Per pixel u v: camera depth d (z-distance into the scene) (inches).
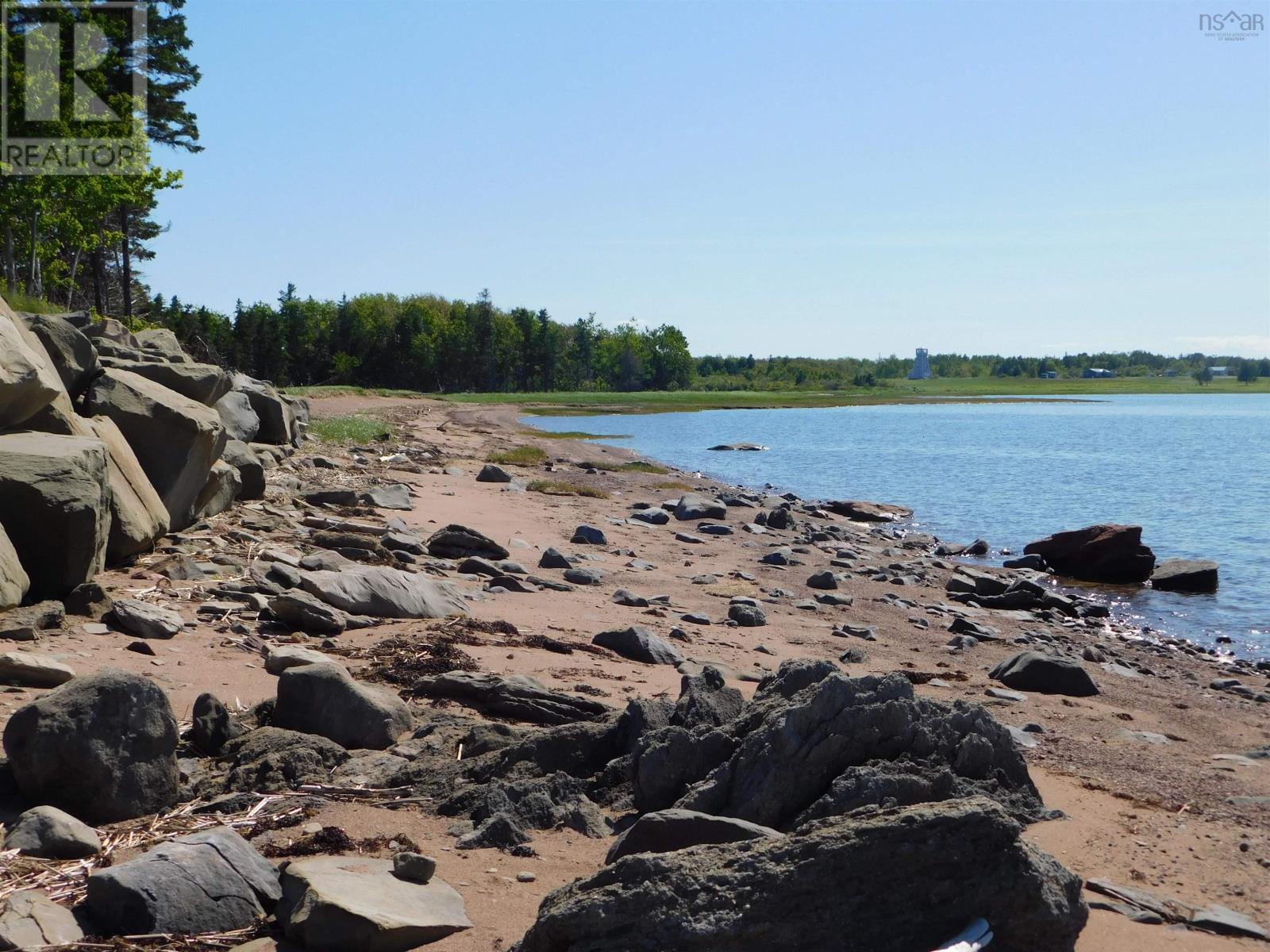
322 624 439.5
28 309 1368.1
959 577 847.1
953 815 194.5
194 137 2364.7
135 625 393.4
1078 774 338.6
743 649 519.2
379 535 701.9
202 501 633.0
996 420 4188.0
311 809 260.1
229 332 5260.8
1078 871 249.9
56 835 223.6
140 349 818.8
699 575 745.0
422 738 313.4
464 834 251.4
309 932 192.5
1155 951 211.8
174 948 191.3
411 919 199.0
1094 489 1690.5
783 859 192.5
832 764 257.0
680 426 3503.9
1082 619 780.6
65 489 412.5
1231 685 557.3
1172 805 310.0
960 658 556.7
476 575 622.5
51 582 412.8
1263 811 309.3
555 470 1525.6
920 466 2065.7
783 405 5684.1
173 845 210.8
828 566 886.4
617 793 280.8
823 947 184.9
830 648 551.2
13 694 305.0
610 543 871.7
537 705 350.9
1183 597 885.8
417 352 6033.5
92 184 1787.6
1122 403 6756.9
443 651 417.1
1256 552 1121.4
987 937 186.2
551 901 193.6
